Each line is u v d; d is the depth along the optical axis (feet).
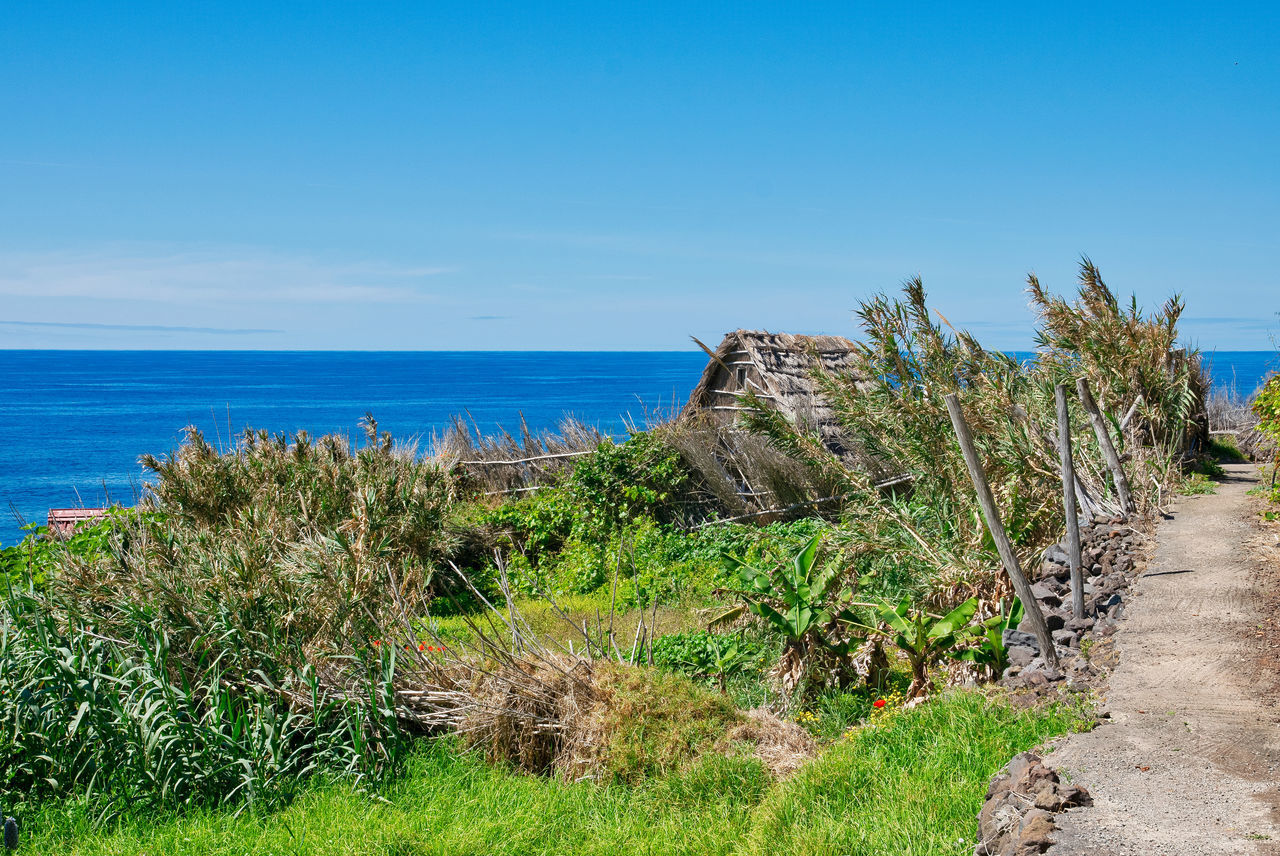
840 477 38.68
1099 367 38.55
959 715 17.93
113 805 19.17
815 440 37.96
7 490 125.80
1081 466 32.89
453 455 56.44
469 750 21.81
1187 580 24.23
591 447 55.06
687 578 40.75
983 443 32.14
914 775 16.08
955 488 31.71
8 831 14.46
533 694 21.75
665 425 55.21
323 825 17.95
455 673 23.62
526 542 49.49
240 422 244.42
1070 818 12.98
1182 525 29.94
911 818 14.51
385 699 21.74
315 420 254.06
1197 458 42.52
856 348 35.42
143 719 19.76
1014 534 29.68
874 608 25.76
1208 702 16.93
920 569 29.91
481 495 55.62
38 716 20.34
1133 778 14.19
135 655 23.88
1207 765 14.47
